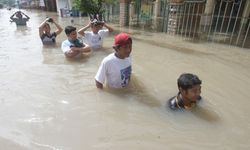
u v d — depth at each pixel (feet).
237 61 21.33
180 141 9.35
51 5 127.13
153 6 45.11
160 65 19.11
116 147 8.98
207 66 19.45
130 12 48.88
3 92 13.57
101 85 13.43
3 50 23.59
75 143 9.20
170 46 26.91
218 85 15.23
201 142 9.31
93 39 22.91
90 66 18.20
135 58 21.03
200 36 33.45
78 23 58.29
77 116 11.07
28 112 11.45
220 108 11.96
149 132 9.89
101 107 11.85
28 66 18.21
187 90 10.67
